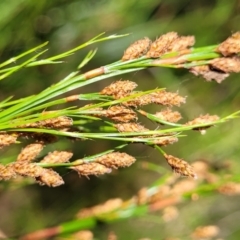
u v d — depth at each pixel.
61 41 0.59
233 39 0.37
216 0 0.69
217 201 0.82
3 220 0.76
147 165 0.50
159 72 0.68
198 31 0.66
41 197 0.77
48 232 0.46
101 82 0.70
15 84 0.55
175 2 0.68
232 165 0.49
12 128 0.37
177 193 0.47
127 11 0.60
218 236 0.82
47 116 0.37
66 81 0.37
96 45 0.62
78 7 0.58
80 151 0.67
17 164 0.37
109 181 0.78
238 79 0.68
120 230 0.74
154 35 0.64
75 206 0.75
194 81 0.68
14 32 0.52
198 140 0.66
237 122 0.67
